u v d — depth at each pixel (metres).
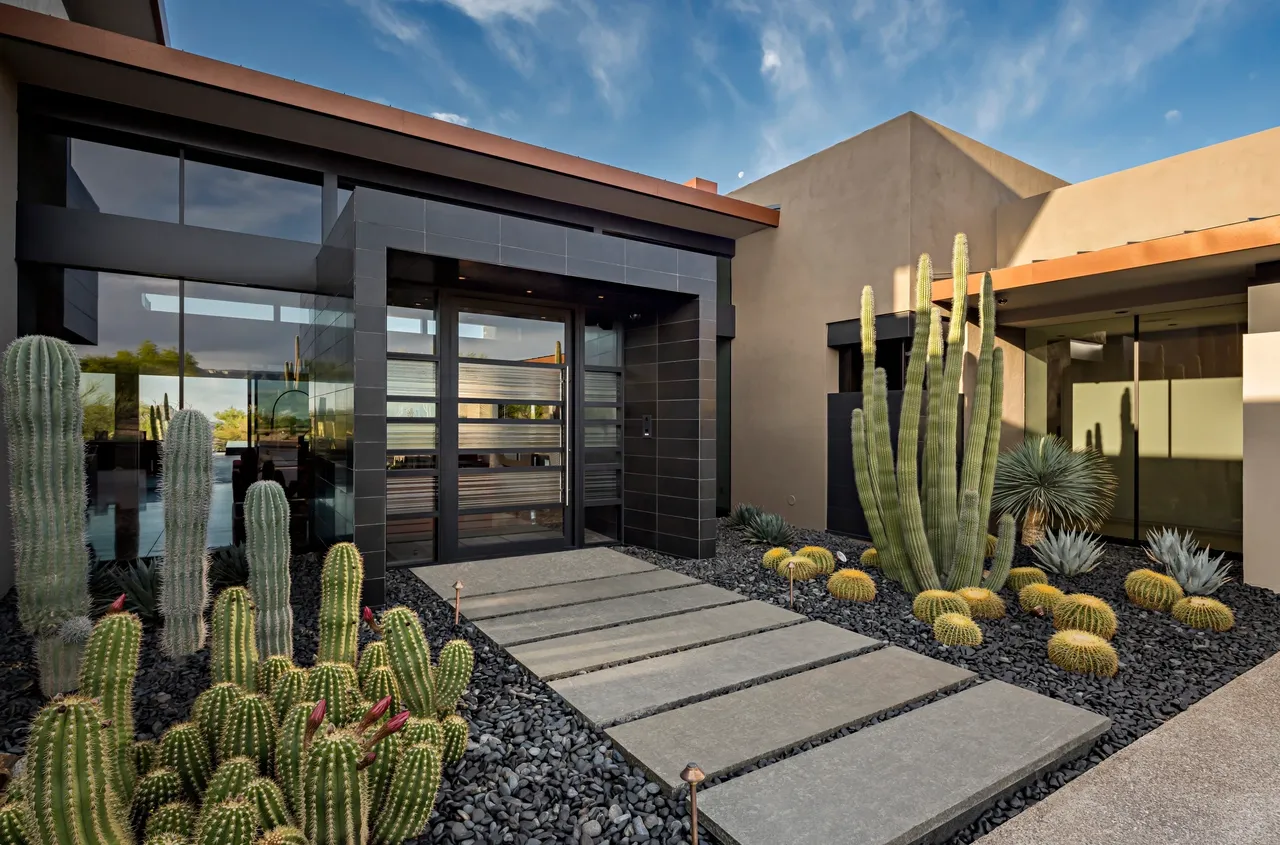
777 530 7.51
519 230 5.70
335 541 5.71
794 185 9.37
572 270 5.99
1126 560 6.91
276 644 3.36
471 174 7.38
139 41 5.18
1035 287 6.74
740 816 2.30
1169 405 7.46
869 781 2.53
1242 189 6.76
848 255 8.51
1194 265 5.73
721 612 4.87
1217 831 2.28
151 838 1.62
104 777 1.62
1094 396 8.10
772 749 2.78
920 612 4.74
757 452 9.84
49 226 5.42
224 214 6.30
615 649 4.04
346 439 5.22
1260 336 5.73
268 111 5.90
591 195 8.12
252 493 3.36
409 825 2.02
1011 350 8.44
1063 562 5.95
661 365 7.28
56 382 3.25
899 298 7.84
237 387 6.46
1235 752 2.84
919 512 5.23
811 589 5.58
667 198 8.33
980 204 8.74
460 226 5.41
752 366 9.97
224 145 6.16
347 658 2.92
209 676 3.58
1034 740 2.88
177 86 5.47
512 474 6.97
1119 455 7.88
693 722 3.05
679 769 2.60
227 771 1.85
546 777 2.62
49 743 1.53
